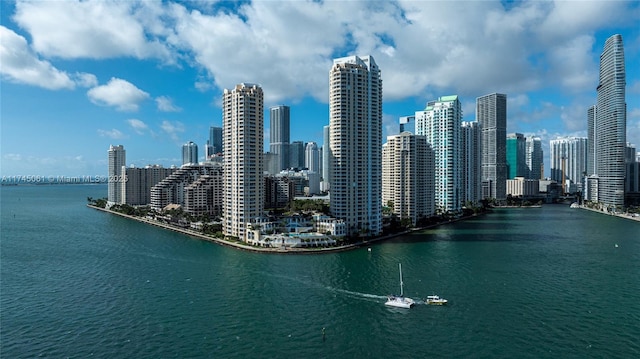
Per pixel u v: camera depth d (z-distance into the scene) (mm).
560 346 133375
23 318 152750
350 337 138875
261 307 164250
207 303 168250
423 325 148375
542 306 166875
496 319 153750
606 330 145000
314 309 162625
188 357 125500
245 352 128750
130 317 153875
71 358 124375
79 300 171250
